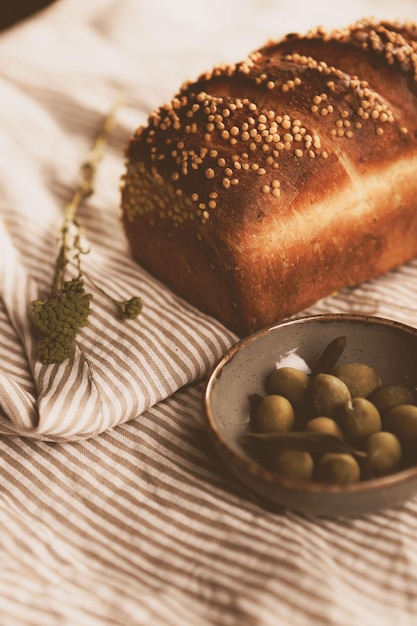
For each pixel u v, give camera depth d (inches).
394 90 26.0
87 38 38.4
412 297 27.3
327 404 22.2
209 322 26.1
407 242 27.8
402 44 26.6
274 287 25.7
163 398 24.7
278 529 21.7
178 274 27.1
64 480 23.5
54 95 35.4
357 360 24.0
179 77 35.5
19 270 27.9
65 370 24.7
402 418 21.6
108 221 30.0
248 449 22.0
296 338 24.0
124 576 21.4
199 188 24.9
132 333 25.6
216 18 39.7
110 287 27.3
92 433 24.0
